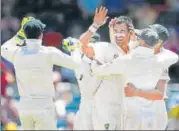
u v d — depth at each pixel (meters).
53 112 26.98
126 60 26.33
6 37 49.12
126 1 51.72
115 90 27.45
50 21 51.84
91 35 27.72
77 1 52.59
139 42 26.58
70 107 37.94
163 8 51.75
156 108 26.53
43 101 26.67
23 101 26.75
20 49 26.98
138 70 26.33
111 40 27.70
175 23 51.22
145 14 51.06
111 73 26.78
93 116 27.92
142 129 26.41
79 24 52.16
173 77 46.41
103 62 27.36
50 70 26.98
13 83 39.56
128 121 26.48
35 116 26.64
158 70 26.66
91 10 52.41
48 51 26.88
